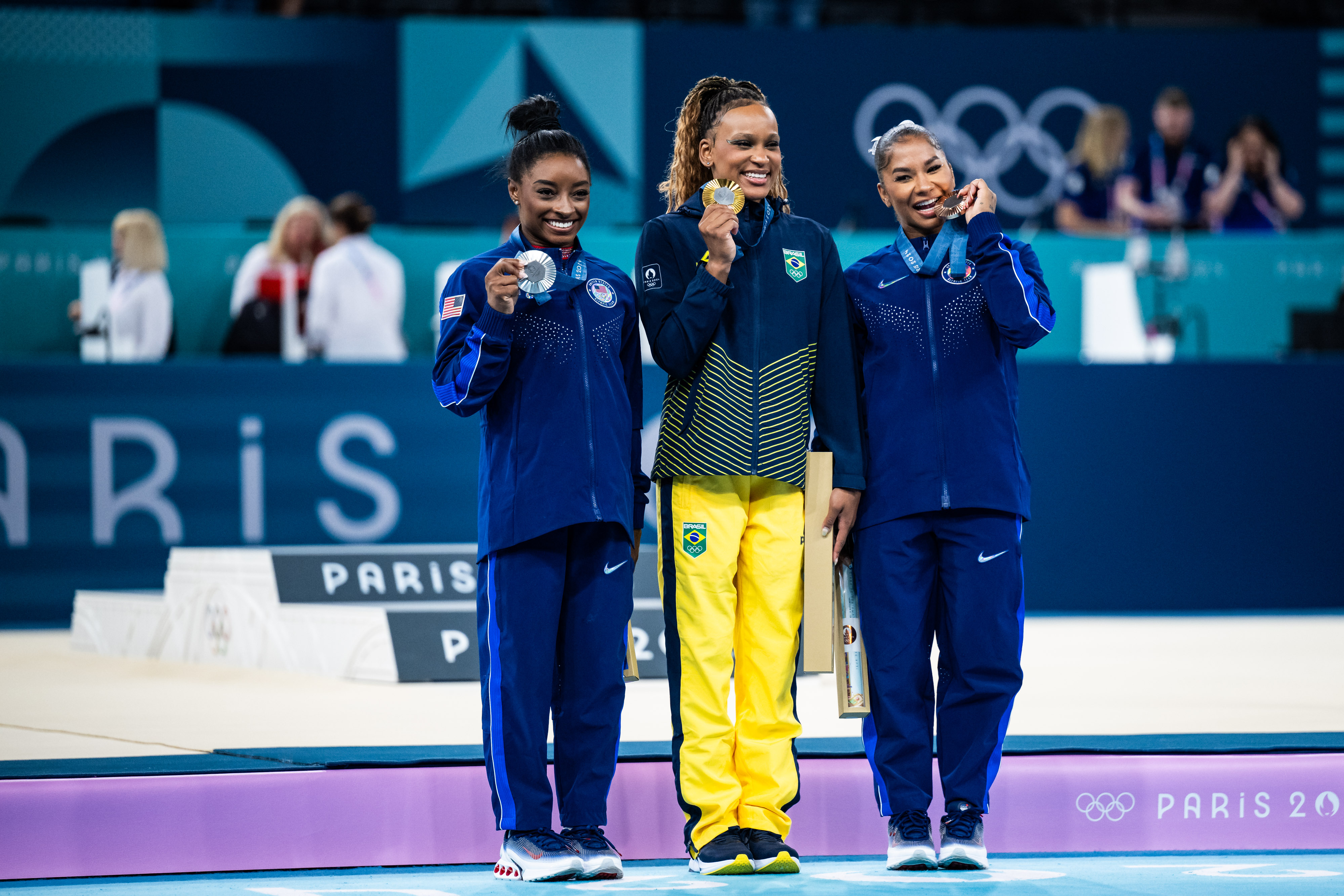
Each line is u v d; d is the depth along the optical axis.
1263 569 25.50
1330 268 27.88
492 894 9.16
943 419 10.23
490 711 9.78
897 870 9.99
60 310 26.56
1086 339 27.22
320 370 24.48
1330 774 10.95
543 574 9.77
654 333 10.03
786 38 31.27
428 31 30.42
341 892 9.36
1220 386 25.38
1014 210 31.97
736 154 10.22
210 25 29.83
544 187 9.88
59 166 29.50
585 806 9.75
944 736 10.27
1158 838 10.85
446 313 10.04
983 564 10.16
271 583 17.84
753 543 10.16
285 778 10.37
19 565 23.89
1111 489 25.17
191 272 26.81
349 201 26.31
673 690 10.16
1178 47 32.25
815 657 10.12
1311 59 32.44
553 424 9.78
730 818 9.91
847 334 10.38
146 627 19.73
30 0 31.42
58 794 10.05
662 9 35.59
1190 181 30.12
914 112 31.67
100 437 24.08
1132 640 20.95
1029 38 31.88
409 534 24.62
